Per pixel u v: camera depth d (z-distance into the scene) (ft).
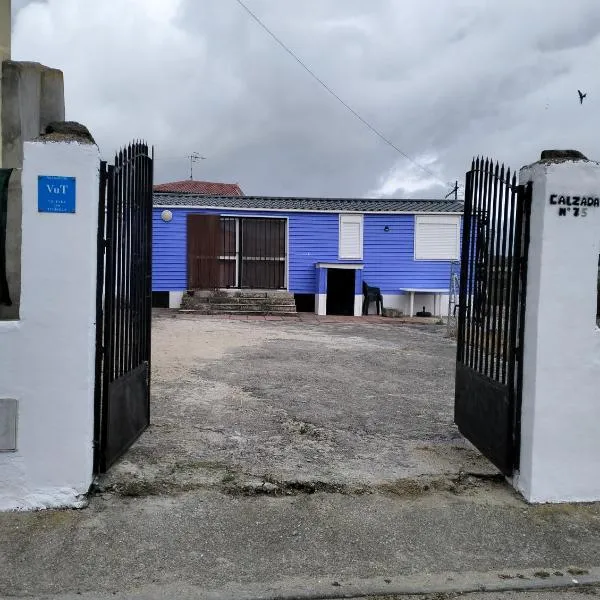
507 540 11.96
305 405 21.16
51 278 12.35
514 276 14.11
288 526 12.11
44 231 12.28
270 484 13.87
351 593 10.11
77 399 12.57
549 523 12.71
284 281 62.75
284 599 9.88
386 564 10.97
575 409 13.61
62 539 11.28
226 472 14.52
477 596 10.20
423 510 13.03
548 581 10.64
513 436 14.32
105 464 13.46
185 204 60.44
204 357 30.30
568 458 13.66
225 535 11.68
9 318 15.21
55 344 12.43
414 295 64.28
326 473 14.73
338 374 27.25
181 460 15.16
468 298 17.54
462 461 15.88
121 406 14.65
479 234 16.58
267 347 34.88
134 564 10.60
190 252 60.49
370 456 16.07
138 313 16.15
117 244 13.99
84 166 12.34
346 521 12.41
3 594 9.62
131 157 15.02
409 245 64.18
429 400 22.66
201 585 10.11
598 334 13.56
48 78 22.08
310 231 62.80
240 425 18.38
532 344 13.61
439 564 11.05
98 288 12.96
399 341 40.24
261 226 62.08
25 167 12.16
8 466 12.41
